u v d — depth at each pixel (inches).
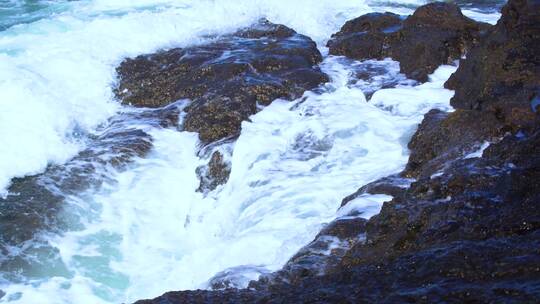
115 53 457.7
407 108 381.7
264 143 364.2
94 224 329.7
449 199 245.9
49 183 347.3
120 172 362.6
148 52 466.3
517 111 297.6
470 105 350.0
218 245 302.7
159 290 292.7
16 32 486.6
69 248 313.3
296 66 435.2
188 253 320.5
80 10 577.6
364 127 366.3
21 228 315.3
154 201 349.7
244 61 434.0
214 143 377.1
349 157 345.7
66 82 421.7
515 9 366.9
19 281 293.9
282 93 410.9
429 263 193.8
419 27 458.3
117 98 429.1
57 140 375.2
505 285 174.1
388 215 245.3
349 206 280.7
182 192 359.6
